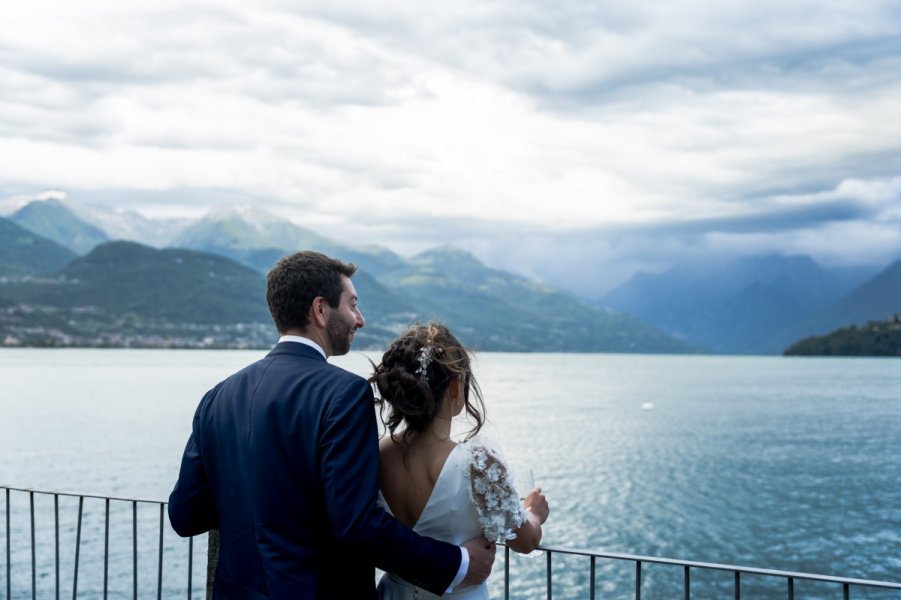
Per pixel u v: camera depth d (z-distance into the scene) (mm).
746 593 23438
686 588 3689
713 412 88250
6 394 94812
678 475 45000
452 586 3152
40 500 32250
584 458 51031
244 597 3064
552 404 97875
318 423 3055
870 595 23500
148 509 30828
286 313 3348
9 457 44844
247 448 3141
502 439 60125
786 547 29453
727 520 33562
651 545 29234
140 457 44719
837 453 55219
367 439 3082
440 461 3301
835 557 28250
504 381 158125
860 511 35812
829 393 122438
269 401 3154
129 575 22047
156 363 197125
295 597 2977
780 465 49500
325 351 3430
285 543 3039
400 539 2992
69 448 48406
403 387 3307
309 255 3412
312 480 3051
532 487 3662
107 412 72750
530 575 24375
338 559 3139
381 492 3443
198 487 3373
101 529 27422
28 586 20781
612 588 23422
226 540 3186
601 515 34125
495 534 3236
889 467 48812
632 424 73250
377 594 3605
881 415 85000
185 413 71688
